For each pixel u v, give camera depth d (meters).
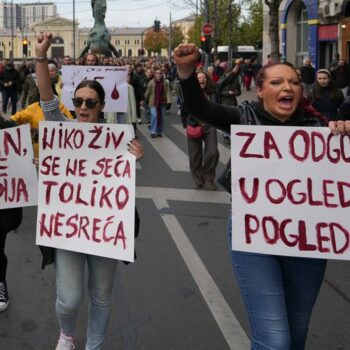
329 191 2.92
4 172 4.05
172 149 13.16
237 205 2.97
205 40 28.80
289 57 35.25
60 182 3.40
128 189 3.30
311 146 2.92
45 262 3.38
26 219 7.13
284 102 2.94
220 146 13.40
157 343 3.95
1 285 4.48
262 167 2.95
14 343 3.95
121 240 3.28
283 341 2.81
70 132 3.37
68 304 3.30
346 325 4.25
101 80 8.05
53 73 8.18
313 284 3.03
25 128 4.02
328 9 29.08
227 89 13.64
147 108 18.09
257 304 2.88
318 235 2.93
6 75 20.77
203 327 4.19
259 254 2.95
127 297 4.69
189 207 7.86
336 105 9.06
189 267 5.44
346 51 28.23
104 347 3.88
